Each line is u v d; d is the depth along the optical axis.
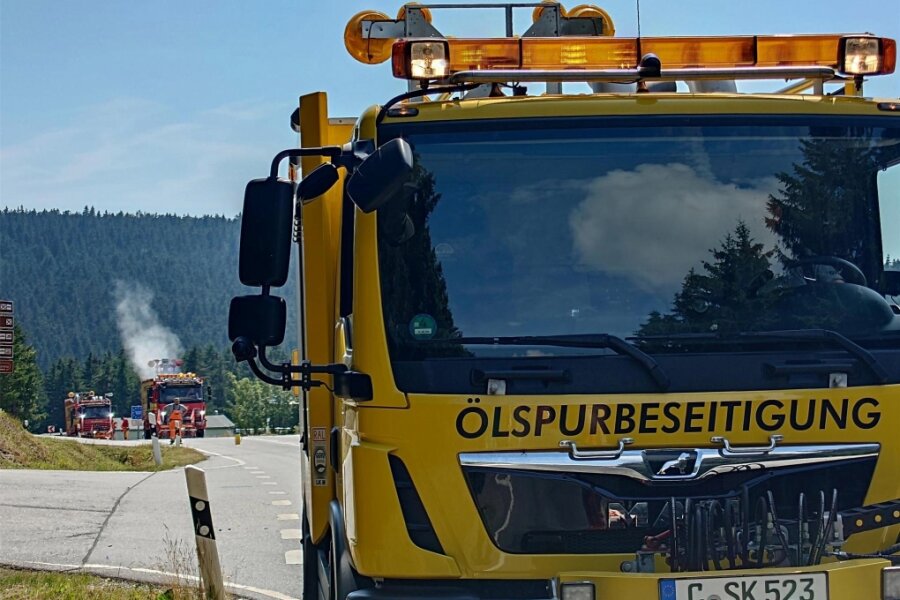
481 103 4.77
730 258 4.69
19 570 9.29
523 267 4.62
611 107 4.80
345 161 4.71
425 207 4.67
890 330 4.68
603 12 6.62
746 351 4.54
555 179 4.71
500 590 4.42
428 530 4.40
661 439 4.42
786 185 4.80
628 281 4.63
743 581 4.20
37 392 107.25
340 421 5.38
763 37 5.21
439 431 4.41
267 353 4.88
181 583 8.35
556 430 4.39
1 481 17.23
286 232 4.68
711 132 4.80
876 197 4.89
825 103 4.91
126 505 14.28
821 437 4.49
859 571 4.25
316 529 5.90
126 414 178.25
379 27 6.39
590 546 4.37
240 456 33.12
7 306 17.25
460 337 4.54
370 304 4.56
